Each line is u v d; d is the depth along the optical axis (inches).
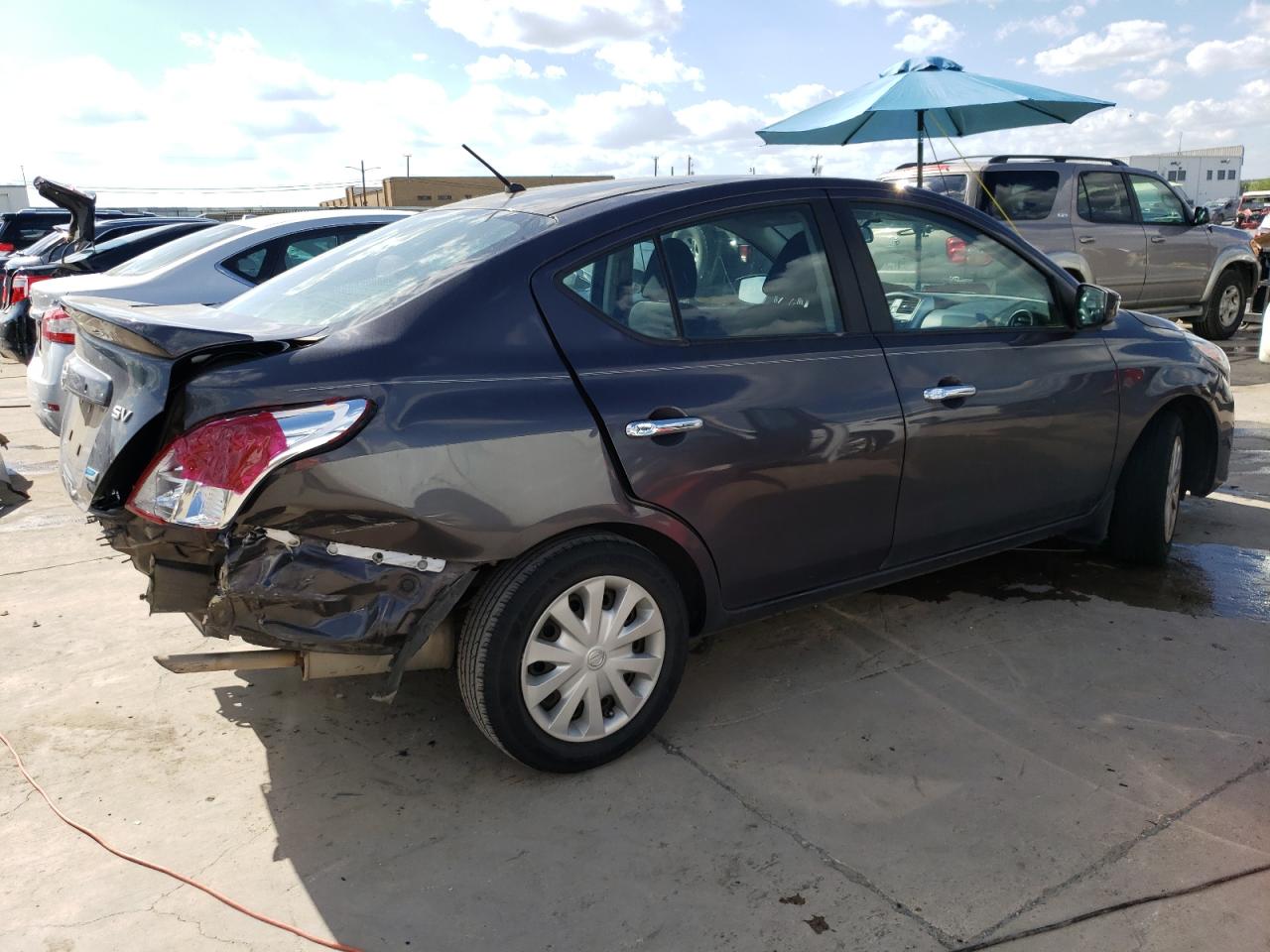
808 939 86.9
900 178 401.4
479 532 100.4
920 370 132.3
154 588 97.1
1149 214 408.5
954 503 139.0
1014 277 148.5
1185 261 417.1
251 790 111.2
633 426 108.3
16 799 109.7
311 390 94.4
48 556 188.9
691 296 117.9
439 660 110.3
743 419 116.0
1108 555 178.4
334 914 91.4
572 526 106.3
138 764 116.6
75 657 144.3
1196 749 115.1
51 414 227.0
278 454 91.4
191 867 98.2
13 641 149.9
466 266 108.4
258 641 96.0
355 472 94.2
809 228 128.7
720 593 121.0
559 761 111.0
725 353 117.6
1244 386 349.7
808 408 121.3
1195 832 99.7
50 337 229.5
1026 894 91.4
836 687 132.1
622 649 113.3
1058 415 147.9
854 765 113.7
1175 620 151.2
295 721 126.4
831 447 123.4
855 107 269.3
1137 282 404.2
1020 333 146.6
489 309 105.7
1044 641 144.6
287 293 124.3
